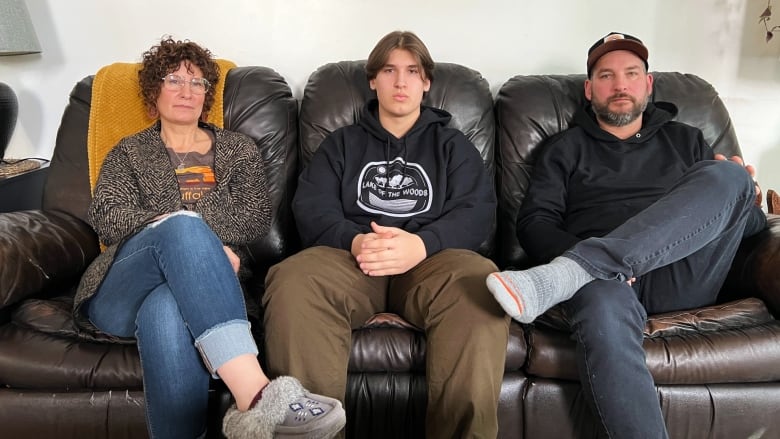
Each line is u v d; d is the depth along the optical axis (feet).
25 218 4.65
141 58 6.39
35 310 4.05
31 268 4.12
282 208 5.56
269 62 6.54
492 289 3.55
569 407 4.03
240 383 3.21
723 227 4.07
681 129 5.40
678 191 4.09
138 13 6.28
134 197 4.56
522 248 5.60
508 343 4.00
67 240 4.62
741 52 6.66
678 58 6.69
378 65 4.97
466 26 6.51
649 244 3.83
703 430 3.99
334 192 5.01
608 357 3.55
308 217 4.68
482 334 3.57
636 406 3.45
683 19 6.56
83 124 5.40
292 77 6.59
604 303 3.69
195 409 3.46
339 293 3.80
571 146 5.41
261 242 5.44
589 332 3.65
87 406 3.83
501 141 5.78
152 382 3.37
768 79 6.73
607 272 3.81
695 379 3.86
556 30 6.55
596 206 5.09
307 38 6.48
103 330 3.86
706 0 6.49
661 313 4.31
